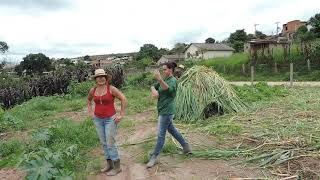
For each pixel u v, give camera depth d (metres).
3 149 8.08
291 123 8.89
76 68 23.92
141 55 68.56
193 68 11.41
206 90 10.87
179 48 82.88
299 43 39.03
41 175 5.56
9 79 21.72
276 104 11.77
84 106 14.77
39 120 11.90
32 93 20.59
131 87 21.61
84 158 7.24
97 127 6.38
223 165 6.57
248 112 10.65
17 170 6.64
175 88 6.41
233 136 8.29
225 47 73.06
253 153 7.04
